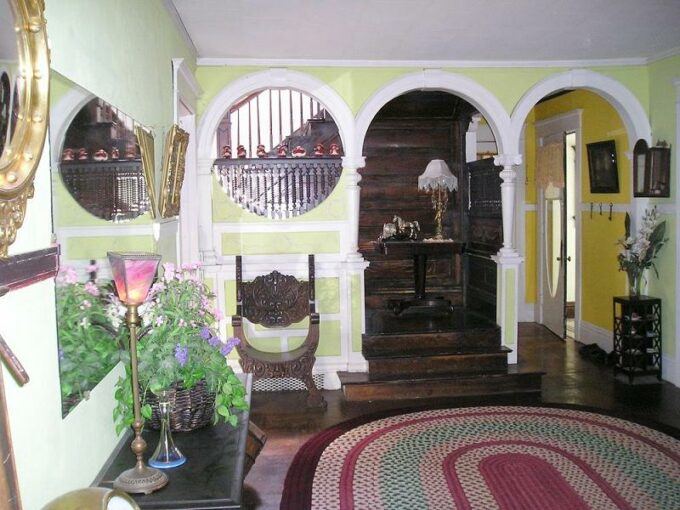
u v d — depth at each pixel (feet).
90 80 7.16
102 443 7.02
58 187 5.77
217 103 18.49
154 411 7.57
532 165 27.96
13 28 4.77
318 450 14.48
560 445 14.43
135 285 6.33
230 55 18.11
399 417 16.58
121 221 8.27
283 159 19.40
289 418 16.72
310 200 19.84
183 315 7.69
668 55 18.58
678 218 18.74
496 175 20.62
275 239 19.35
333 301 19.48
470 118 23.06
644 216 20.10
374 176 23.30
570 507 11.51
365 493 12.26
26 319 5.11
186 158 17.88
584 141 23.50
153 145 11.03
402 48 17.52
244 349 17.31
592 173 22.85
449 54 18.34
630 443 14.52
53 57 5.90
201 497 6.15
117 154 8.14
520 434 15.17
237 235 19.30
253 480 12.96
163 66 12.59
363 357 19.19
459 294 23.89
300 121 24.12
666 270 19.39
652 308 19.57
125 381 7.32
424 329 19.75
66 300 5.94
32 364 5.21
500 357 19.19
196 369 7.61
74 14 6.62
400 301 21.76
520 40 16.92
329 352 19.51
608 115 21.76
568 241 27.50
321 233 19.44
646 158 19.13
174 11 13.69
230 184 19.56
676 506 11.51
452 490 12.28
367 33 15.98
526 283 28.60
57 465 5.71
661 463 13.41
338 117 18.97
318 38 16.39
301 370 17.44
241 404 8.09
